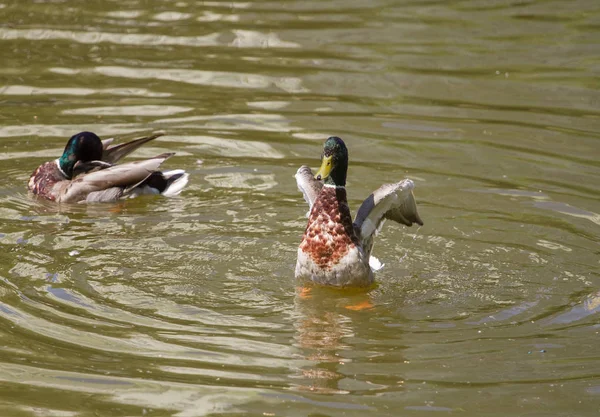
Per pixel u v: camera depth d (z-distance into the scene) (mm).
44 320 9430
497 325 9625
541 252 11430
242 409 7820
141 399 7934
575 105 16734
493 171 13961
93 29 21047
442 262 11273
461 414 7797
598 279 10711
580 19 21906
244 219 12570
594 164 14117
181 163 14469
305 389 8180
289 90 17578
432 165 14219
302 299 10273
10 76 17953
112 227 12344
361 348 9047
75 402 7891
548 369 8594
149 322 9500
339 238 10383
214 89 17594
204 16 22281
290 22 21812
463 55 19500
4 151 14789
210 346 8984
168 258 11258
